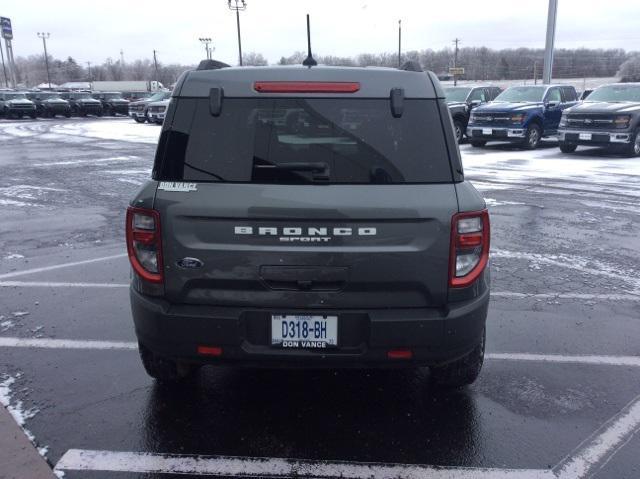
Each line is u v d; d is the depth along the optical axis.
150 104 33.38
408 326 2.87
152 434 3.20
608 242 7.25
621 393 3.66
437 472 2.89
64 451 3.03
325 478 2.85
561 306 5.13
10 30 74.88
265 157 2.87
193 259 2.88
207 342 2.93
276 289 2.88
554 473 2.89
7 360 4.06
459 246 2.87
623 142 15.70
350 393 3.65
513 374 3.90
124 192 11.08
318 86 2.90
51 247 7.07
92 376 3.84
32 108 40.09
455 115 20.05
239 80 2.94
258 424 3.30
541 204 9.55
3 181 12.39
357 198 2.81
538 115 18.25
